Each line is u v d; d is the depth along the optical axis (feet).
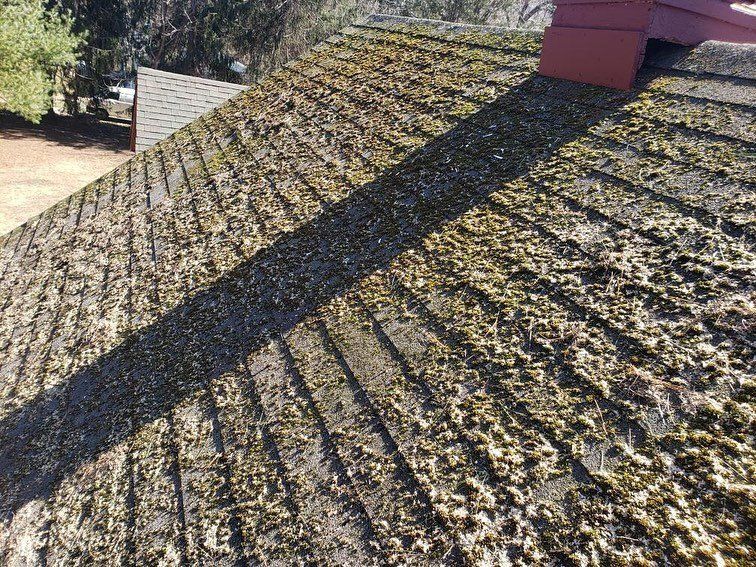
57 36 72.59
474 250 8.47
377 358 7.61
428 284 8.34
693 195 7.18
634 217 7.39
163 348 10.91
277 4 98.22
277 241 11.91
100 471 8.90
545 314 6.77
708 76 9.11
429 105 13.57
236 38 99.14
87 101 103.45
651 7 9.42
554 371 6.06
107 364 11.55
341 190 12.31
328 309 9.07
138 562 7.00
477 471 5.53
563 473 5.09
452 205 9.73
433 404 6.50
